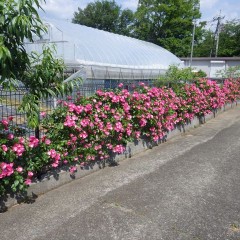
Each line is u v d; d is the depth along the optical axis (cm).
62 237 304
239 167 520
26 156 372
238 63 3378
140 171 493
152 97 621
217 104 994
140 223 331
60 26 1642
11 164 342
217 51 4553
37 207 363
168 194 405
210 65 3500
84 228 321
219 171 498
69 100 466
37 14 317
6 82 329
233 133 786
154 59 2247
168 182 448
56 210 357
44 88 381
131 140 554
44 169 408
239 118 1020
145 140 615
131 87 623
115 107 527
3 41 297
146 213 354
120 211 357
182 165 526
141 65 2019
